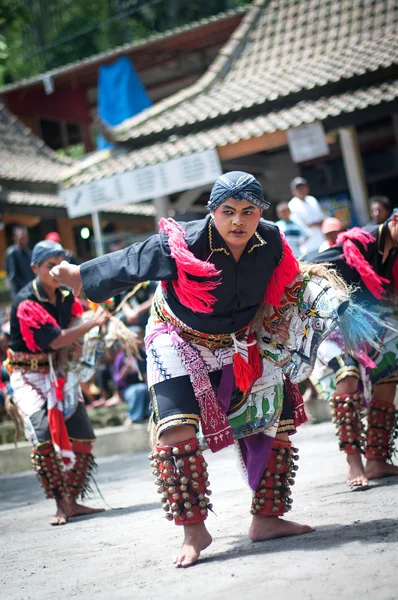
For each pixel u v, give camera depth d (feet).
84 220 79.51
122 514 20.49
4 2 60.54
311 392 35.99
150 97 85.40
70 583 13.00
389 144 52.75
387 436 19.22
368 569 10.75
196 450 13.52
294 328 14.19
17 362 21.35
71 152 111.04
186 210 58.95
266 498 14.05
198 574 12.10
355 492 17.54
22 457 38.65
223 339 13.99
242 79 54.54
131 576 12.82
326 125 45.73
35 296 20.90
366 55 49.03
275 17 57.88
